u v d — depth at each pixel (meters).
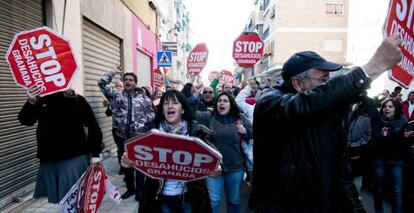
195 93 8.18
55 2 7.04
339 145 1.88
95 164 3.86
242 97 6.31
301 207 1.86
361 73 1.62
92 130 4.03
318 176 1.83
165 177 2.52
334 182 1.89
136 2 14.76
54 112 3.85
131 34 13.73
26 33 3.67
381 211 4.97
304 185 1.85
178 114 3.18
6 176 5.44
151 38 18.89
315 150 1.83
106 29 10.35
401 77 2.42
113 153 10.22
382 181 4.96
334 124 1.86
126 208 5.38
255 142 2.06
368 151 5.03
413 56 2.47
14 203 5.30
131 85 5.95
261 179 2.05
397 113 4.87
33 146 6.33
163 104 3.19
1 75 5.44
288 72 1.95
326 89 1.65
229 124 4.34
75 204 3.67
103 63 10.34
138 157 2.45
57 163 3.92
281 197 1.91
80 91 8.16
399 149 4.82
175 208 3.07
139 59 15.89
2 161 5.36
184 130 3.18
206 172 2.42
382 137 4.88
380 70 1.62
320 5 32.41
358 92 1.62
